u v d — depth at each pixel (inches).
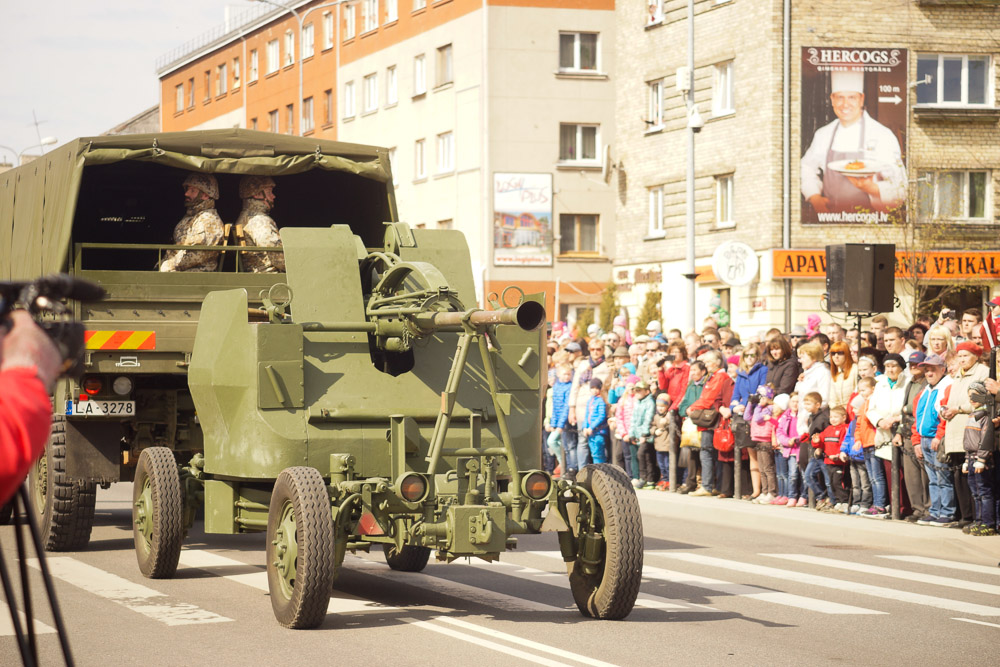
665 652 320.2
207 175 517.3
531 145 1852.9
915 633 354.6
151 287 483.5
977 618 379.9
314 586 335.6
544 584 436.1
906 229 1354.6
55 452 490.0
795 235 1385.3
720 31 1471.5
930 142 1392.7
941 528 571.8
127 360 479.2
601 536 360.2
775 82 1386.6
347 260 410.3
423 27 2005.4
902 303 1382.9
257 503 400.8
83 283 116.4
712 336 808.9
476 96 1862.7
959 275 1376.7
